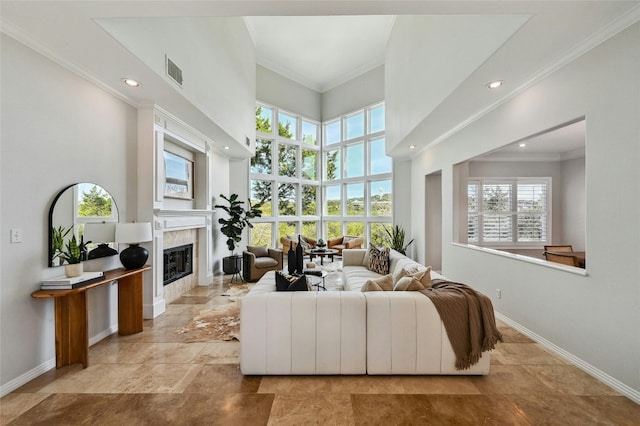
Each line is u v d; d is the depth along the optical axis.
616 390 2.10
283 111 7.93
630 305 2.02
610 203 2.14
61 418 1.83
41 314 2.34
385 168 7.61
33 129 2.27
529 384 2.19
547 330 2.75
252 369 2.27
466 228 4.72
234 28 5.02
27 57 2.21
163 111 3.71
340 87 8.41
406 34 4.70
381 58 7.34
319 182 8.87
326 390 2.12
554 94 2.63
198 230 5.18
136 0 1.81
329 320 2.27
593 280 2.28
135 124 3.47
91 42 2.26
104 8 1.89
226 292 4.74
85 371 2.38
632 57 1.99
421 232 6.17
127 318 3.10
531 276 2.96
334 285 5.11
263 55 7.20
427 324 2.27
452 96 3.27
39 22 2.01
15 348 2.14
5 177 2.08
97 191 2.90
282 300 2.28
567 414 1.86
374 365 2.27
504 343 2.85
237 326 3.35
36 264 2.29
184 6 1.89
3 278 2.07
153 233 3.56
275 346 2.27
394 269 4.16
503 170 6.19
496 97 3.30
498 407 1.93
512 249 6.16
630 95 2.01
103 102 2.99
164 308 3.84
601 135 2.20
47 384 2.19
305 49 6.93
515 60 2.53
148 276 3.57
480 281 3.90
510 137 3.22
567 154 5.88
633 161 2.00
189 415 1.85
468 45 2.80
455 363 2.27
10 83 2.11
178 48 3.18
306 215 8.62
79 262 2.55
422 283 2.59
